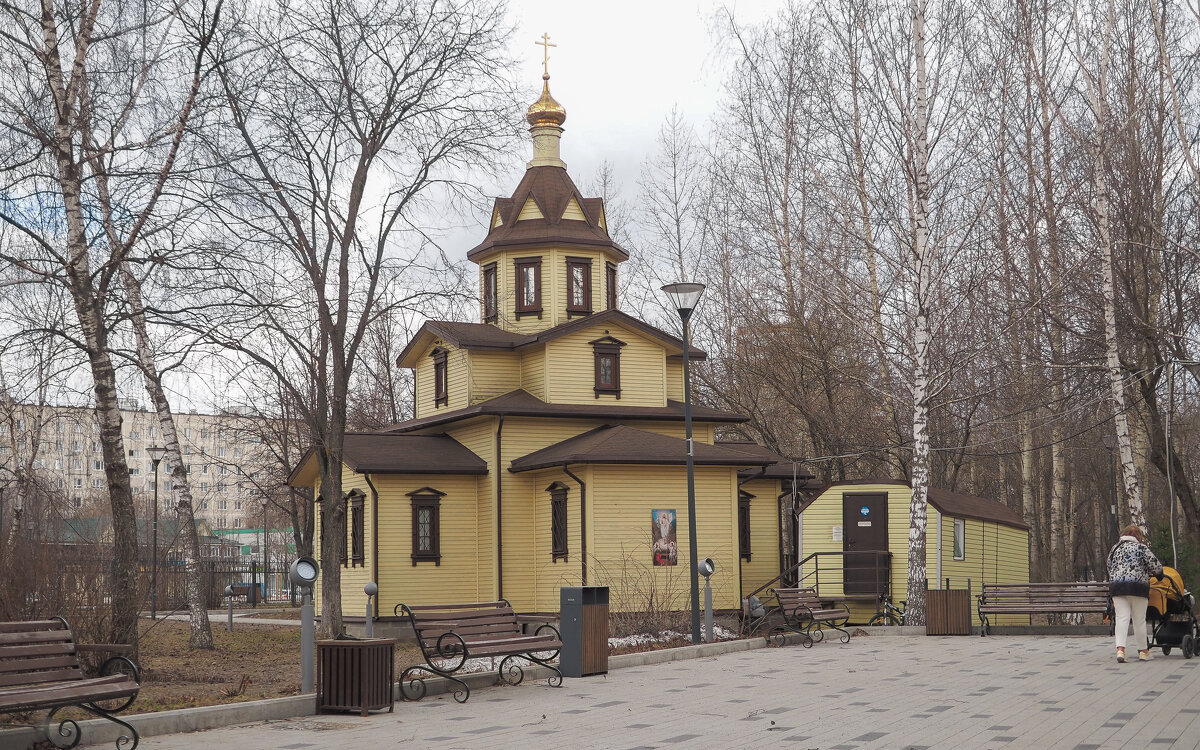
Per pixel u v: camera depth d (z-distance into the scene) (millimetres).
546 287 36562
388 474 32188
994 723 11797
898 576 31031
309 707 13430
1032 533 45562
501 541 32000
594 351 34531
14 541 16453
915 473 27297
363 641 13398
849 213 28359
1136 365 30688
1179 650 20031
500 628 16656
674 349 35906
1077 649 20766
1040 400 36500
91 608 16438
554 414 32719
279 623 34906
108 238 17312
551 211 36969
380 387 52344
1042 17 28844
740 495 35656
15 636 11219
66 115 16344
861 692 14891
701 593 29719
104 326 16906
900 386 36344
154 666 20031
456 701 14586
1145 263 28469
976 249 29891
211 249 17203
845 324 36781
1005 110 29234
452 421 34125
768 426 41969
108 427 16688
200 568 25047
